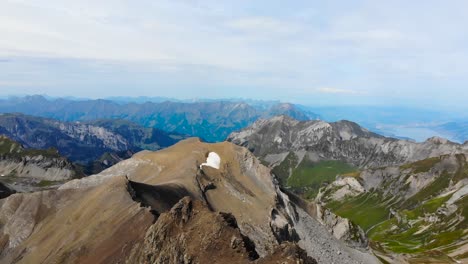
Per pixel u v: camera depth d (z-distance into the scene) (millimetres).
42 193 115188
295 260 49156
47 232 102188
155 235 64625
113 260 75438
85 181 122125
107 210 96938
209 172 134125
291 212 137875
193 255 56438
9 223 108812
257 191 134500
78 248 87000
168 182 118500
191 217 66125
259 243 104875
